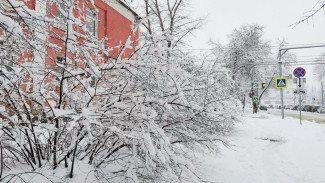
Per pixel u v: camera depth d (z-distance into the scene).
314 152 6.68
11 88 3.12
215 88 4.47
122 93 3.17
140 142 3.00
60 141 3.27
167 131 3.89
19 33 2.60
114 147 3.51
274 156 6.55
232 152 6.82
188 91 3.92
